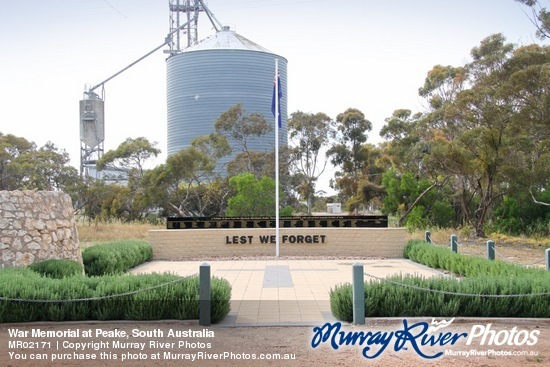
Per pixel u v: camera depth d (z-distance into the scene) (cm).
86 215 5006
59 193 1531
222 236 2214
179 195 4872
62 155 5403
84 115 8944
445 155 3109
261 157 5438
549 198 3175
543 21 2944
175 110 13425
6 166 5006
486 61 3180
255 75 12988
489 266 1355
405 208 3828
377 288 987
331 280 1499
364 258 2112
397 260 2050
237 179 3309
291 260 2042
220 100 12950
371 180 5884
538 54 2900
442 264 1714
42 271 1236
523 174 2980
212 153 5478
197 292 977
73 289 985
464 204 3544
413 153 3766
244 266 1853
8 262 1300
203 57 13088
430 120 3716
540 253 2277
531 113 2784
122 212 4922
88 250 1720
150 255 2133
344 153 5503
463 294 953
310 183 5516
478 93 2991
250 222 2278
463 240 2894
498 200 3659
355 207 5522
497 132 2962
